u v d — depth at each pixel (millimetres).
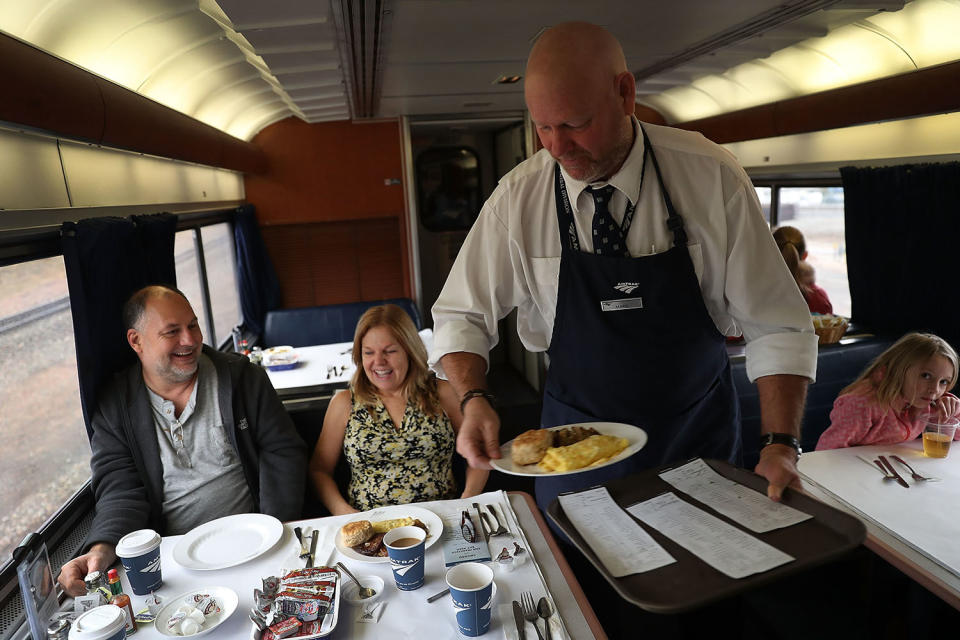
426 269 7441
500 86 4738
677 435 1770
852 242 4238
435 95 5031
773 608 2344
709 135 5660
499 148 7254
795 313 1568
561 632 1525
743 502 1403
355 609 1669
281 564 1915
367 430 2756
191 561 1938
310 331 6379
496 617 1600
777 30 3363
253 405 2799
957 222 3502
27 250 2414
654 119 6465
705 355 1729
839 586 2377
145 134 3139
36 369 2574
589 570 2391
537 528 2021
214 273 5512
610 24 3098
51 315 2719
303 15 2543
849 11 3021
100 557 2109
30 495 2453
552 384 1873
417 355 2746
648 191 1633
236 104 4895
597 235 1669
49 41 2408
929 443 2467
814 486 2252
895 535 1915
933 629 2174
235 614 1682
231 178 5762
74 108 2357
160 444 2639
